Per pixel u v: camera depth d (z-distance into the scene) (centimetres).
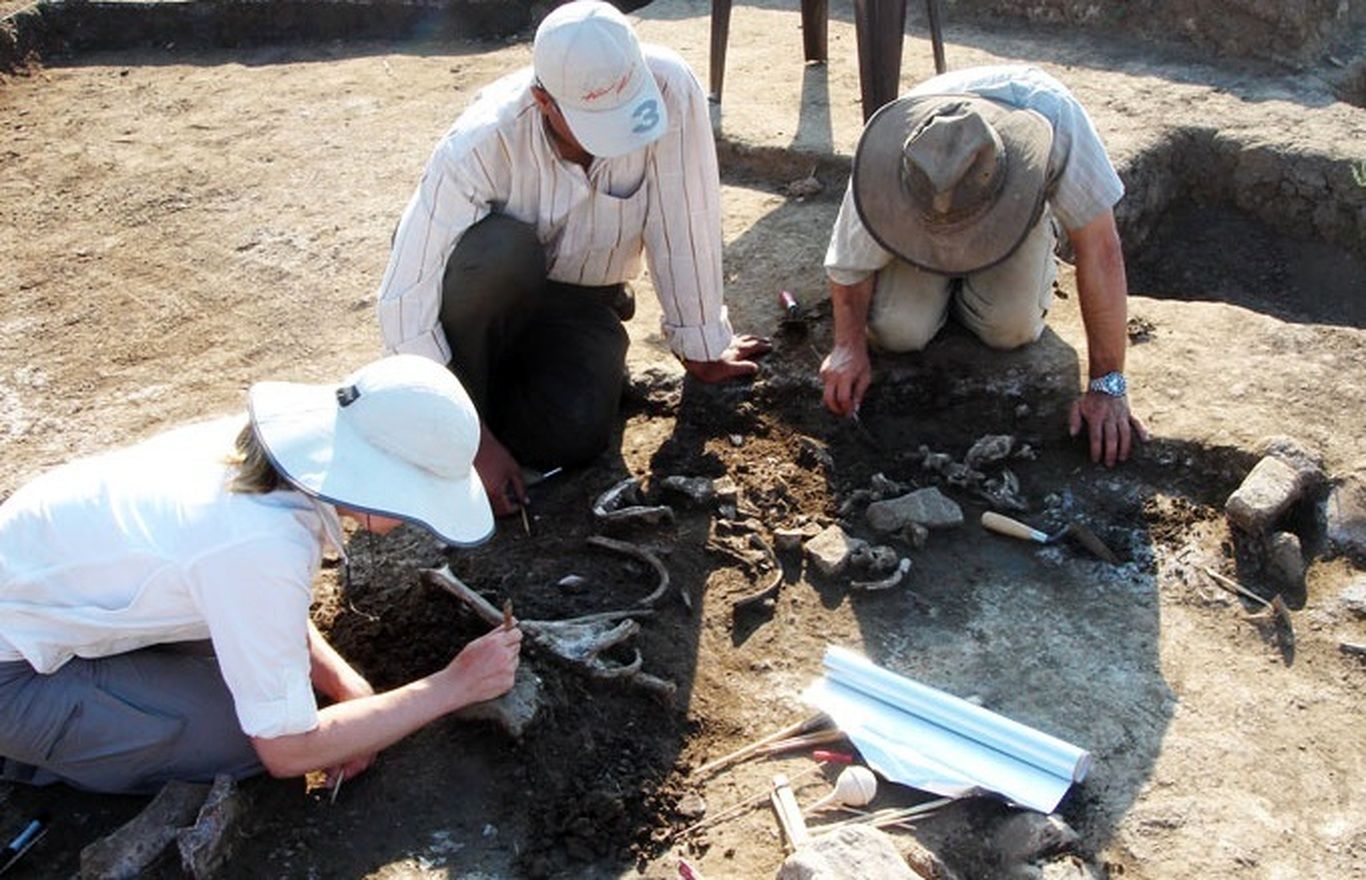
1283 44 610
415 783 303
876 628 344
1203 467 381
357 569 361
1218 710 317
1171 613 345
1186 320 436
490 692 292
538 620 341
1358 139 543
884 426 409
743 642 340
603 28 317
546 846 290
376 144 611
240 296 502
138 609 267
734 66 637
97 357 472
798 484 391
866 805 294
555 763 306
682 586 355
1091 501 379
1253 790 297
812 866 261
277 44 749
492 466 377
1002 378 413
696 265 382
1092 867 282
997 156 341
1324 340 420
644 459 401
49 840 296
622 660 331
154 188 586
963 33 667
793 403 418
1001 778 294
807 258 486
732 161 558
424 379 261
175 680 288
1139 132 554
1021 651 335
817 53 626
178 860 285
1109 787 299
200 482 267
